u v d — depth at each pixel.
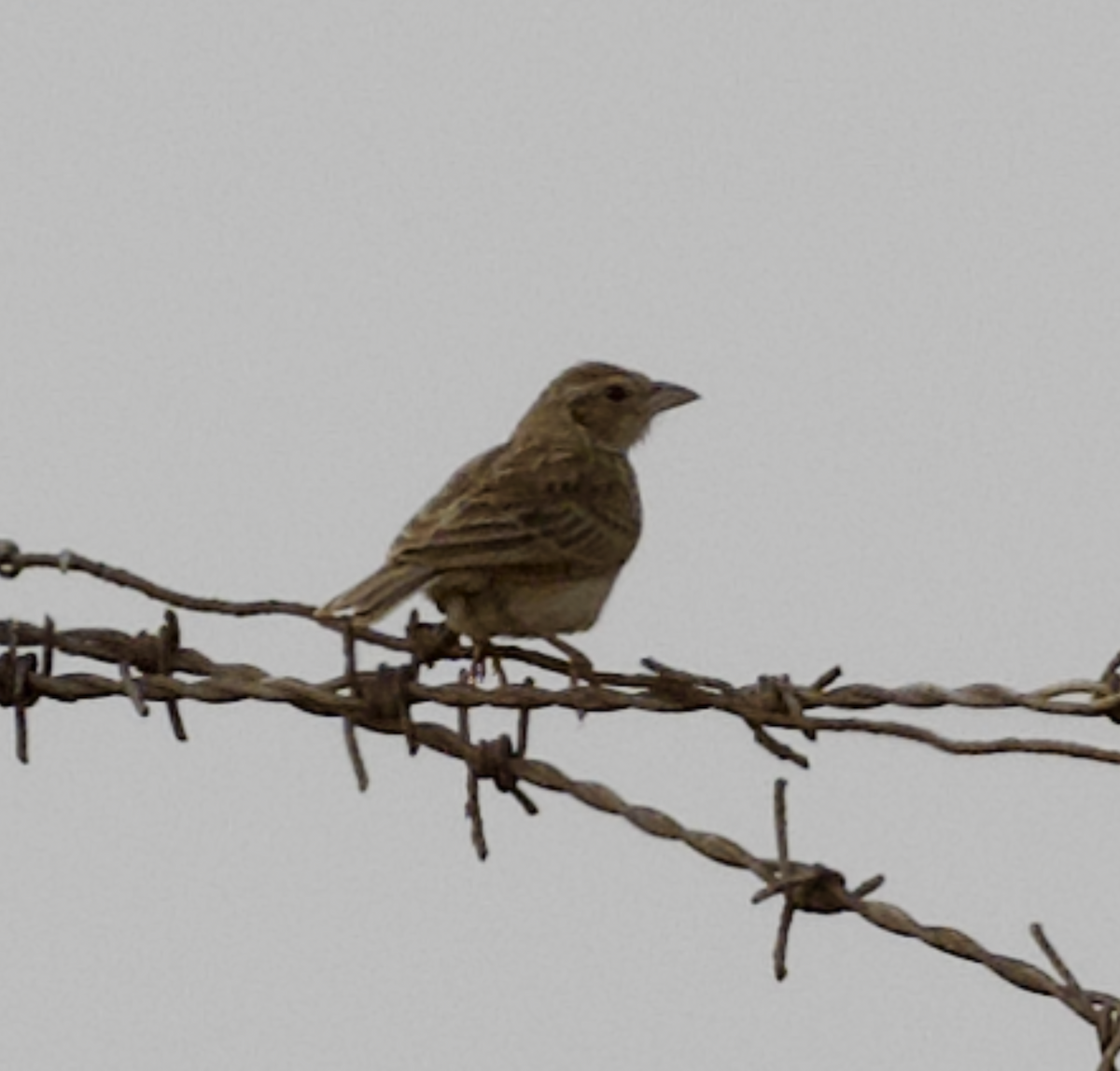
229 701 12.62
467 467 13.89
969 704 11.55
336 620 13.05
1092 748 11.19
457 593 13.23
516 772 11.98
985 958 10.73
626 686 12.27
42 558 13.01
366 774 12.36
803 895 10.97
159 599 13.03
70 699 12.82
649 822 11.56
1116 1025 10.41
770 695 11.78
